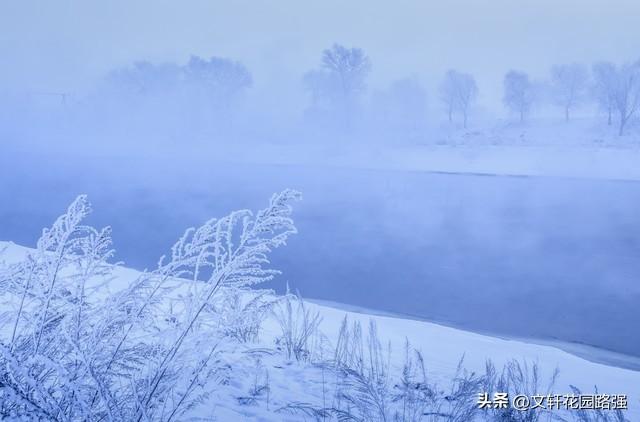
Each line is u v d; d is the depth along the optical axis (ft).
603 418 15.06
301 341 19.48
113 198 136.98
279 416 12.53
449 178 179.22
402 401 15.07
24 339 9.39
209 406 12.27
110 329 9.70
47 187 156.15
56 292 9.54
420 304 54.24
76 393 8.04
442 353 24.88
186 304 10.00
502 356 26.32
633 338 43.55
